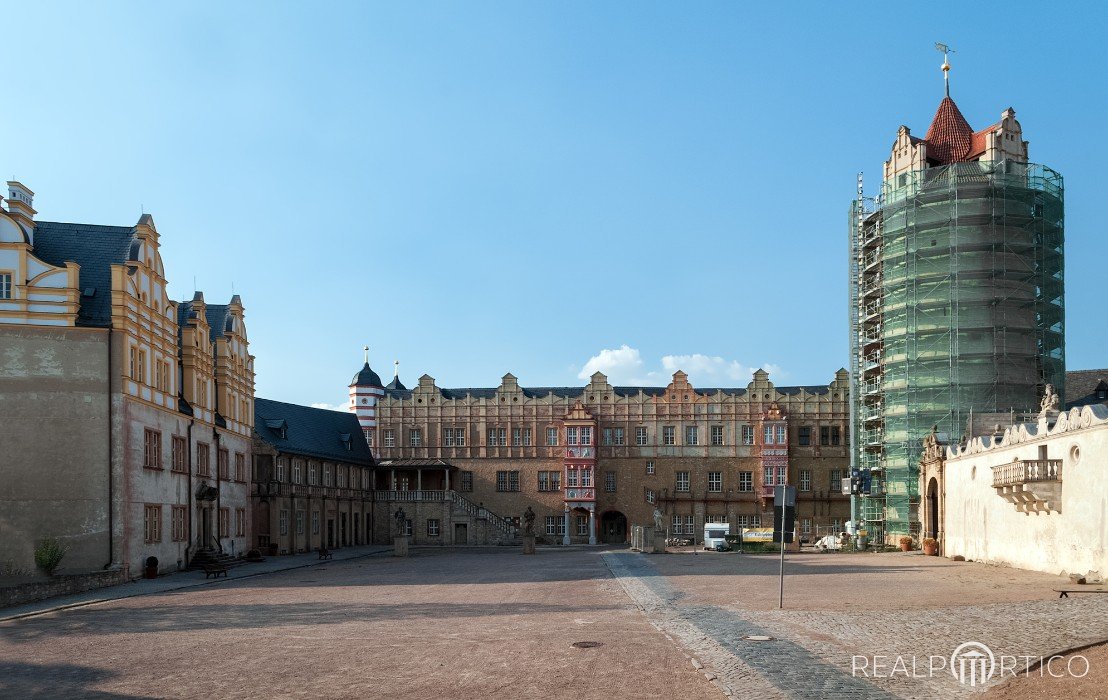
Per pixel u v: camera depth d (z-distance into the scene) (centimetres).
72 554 4503
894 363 7288
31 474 4512
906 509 7050
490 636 2403
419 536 9794
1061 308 7169
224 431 6462
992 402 6775
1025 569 4422
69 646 2400
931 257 7125
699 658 1992
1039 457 4238
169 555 5309
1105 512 3625
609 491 10012
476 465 10150
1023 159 7319
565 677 1822
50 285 4638
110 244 5178
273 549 7456
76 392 4600
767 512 9788
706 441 9962
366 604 3359
